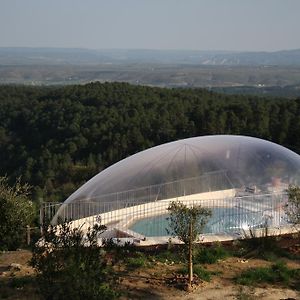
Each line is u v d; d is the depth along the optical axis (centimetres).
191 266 1227
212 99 5834
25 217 1539
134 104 5438
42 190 3631
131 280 1230
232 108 4962
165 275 1275
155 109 5269
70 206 1827
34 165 4691
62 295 848
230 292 1181
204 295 1161
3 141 5531
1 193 1531
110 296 903
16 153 5241
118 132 4809
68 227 920
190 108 5234
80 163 4638
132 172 1966
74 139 4859
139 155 2103
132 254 1416
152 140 4678
